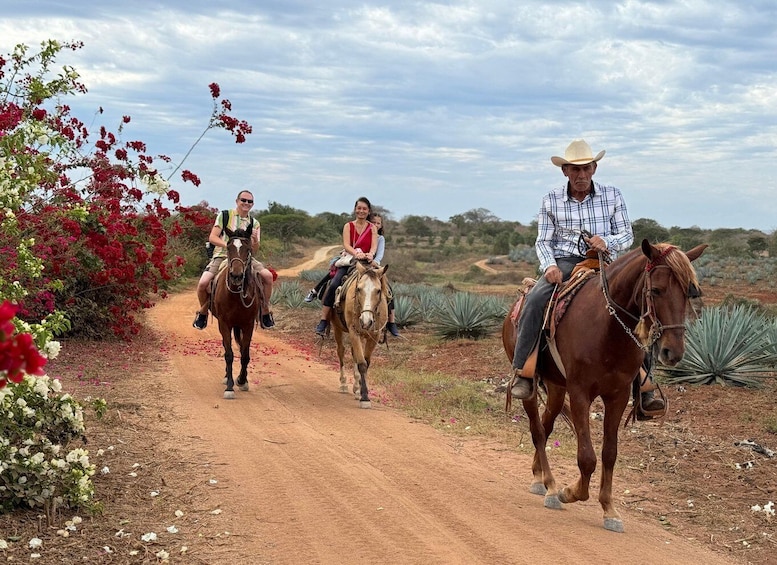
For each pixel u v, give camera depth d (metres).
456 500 6.47
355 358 10.41
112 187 13.38
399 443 8.33
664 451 8.33
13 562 4.79
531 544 5.50
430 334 18.08
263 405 10.07
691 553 5.61
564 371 6.20
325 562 5.07
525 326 6.42
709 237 76.75
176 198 14.70
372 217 11.55
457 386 11.25
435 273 56.72
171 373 12.17
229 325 10.80
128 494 6.22
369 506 6.20
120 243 14.16
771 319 16.12
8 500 5.54
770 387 10.98
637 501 6.86
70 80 9.77
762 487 7.31
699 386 10.95
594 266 6.37
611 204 6.70
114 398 9.80
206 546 5.26
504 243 72.31
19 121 9.15
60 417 6.15
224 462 7.25
